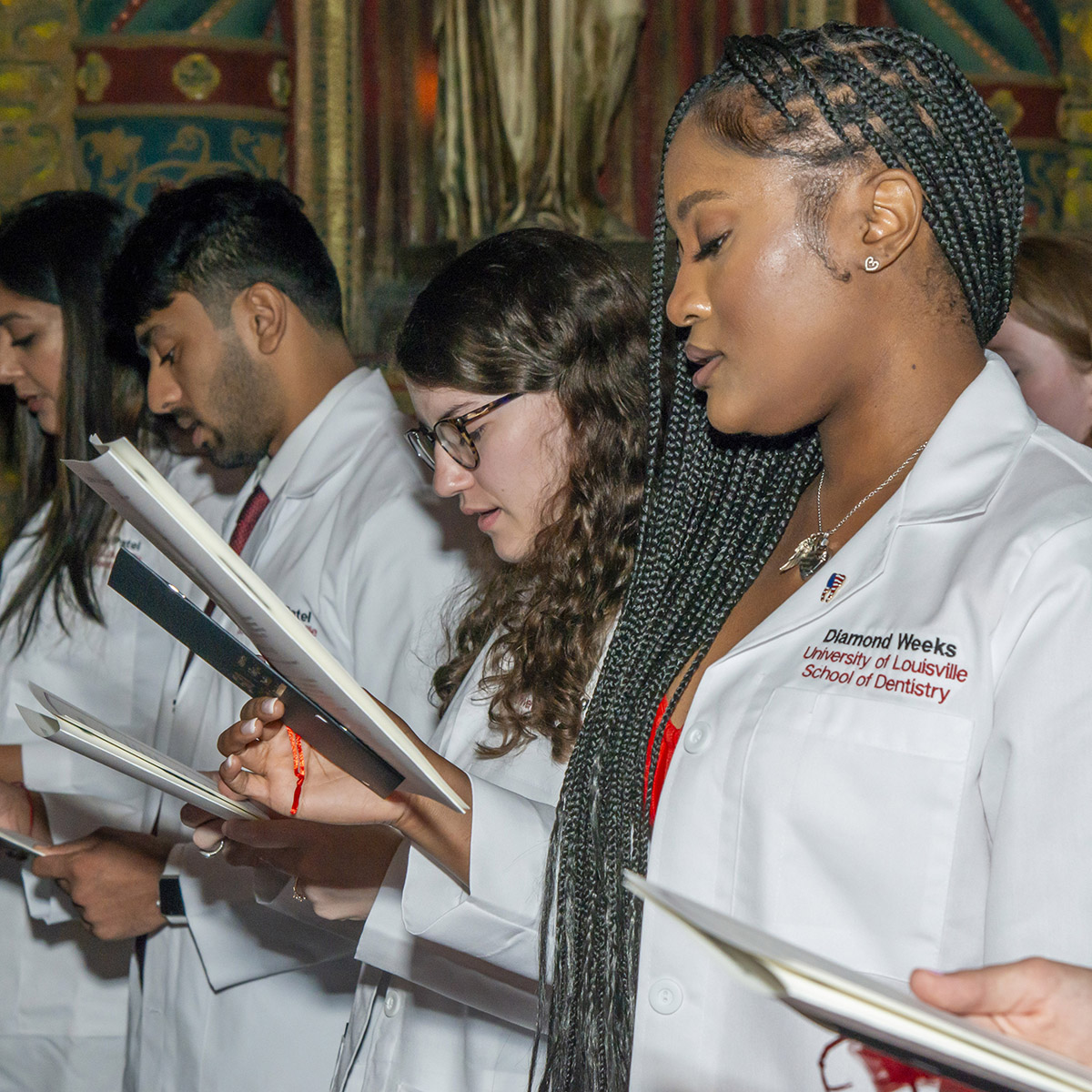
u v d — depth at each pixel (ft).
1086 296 6.40
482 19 12.82
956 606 3.23
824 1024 2.28
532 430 4.49
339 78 13.24
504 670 4.61
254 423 6.96
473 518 5.86
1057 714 2.97
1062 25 12.77
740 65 3.41
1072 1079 2.02
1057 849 2.87
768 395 3.43
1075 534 3.12
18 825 7.14
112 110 13.02
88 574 7.63
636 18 12.63
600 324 4.48
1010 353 6.49
